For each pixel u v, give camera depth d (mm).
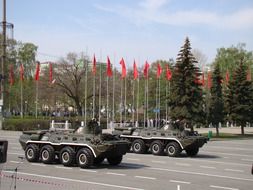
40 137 19391
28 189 12664
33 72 81500
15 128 48188
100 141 17922
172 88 44031
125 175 16141
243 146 34812
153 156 23938
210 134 45219
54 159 18984
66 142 18453
